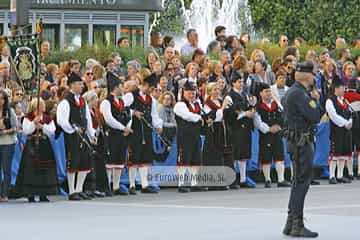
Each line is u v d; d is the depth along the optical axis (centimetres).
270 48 3928
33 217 2528
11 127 2856
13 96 2902
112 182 3064
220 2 6100
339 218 2494
